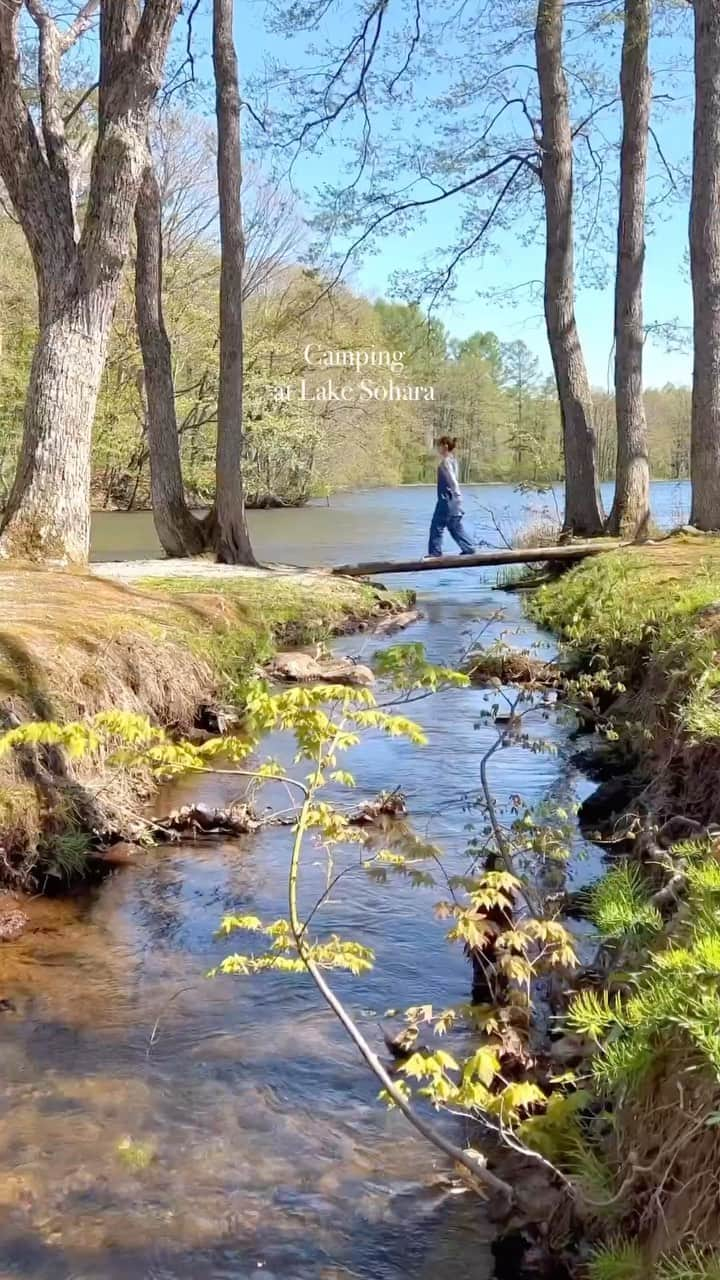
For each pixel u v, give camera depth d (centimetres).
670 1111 267
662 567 1222
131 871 575
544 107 1911
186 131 3294
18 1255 293
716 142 1606
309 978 453
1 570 1068
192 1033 410
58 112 1166
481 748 810
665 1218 249
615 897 377
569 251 1931
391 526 2983
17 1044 400
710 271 1633
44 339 1159
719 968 260
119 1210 312
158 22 1106
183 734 794
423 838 614
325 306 3397
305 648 1130
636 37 1766
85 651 733
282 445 3694
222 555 1617
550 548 1659
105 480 3731
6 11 1085
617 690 818
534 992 429
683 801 520
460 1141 346
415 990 442
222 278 1588
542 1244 291
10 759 574
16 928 498
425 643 1202
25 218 1144
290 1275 288
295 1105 364
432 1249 298
